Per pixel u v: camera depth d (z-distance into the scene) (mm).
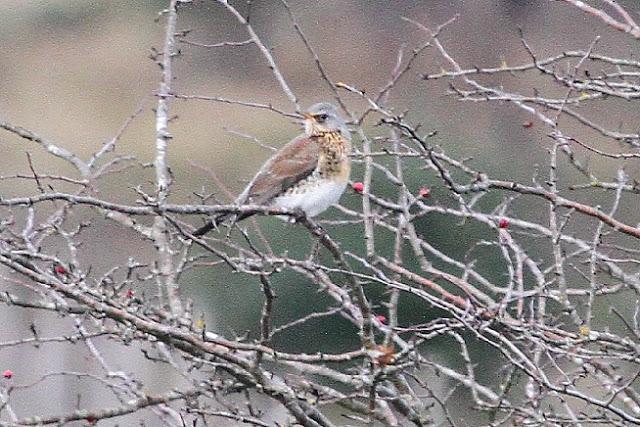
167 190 9844
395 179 10492
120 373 10648
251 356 9719
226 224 11016
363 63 19641
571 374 10352
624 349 9711
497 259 14852
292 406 9148
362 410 9992
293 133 17750
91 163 11023
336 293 9891
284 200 12359
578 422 8922
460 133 16484
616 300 13641
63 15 21766
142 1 21750
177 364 10719
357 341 15836
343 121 12570
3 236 10172
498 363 14047
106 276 9414
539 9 18766
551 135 9883
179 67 19250
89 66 21125
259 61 19250
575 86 9734
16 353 15062
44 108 20438
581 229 15109
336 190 12594
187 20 19625
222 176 17047
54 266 8883
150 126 19734
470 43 19516
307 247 15539
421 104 17500
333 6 20016
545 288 9891
